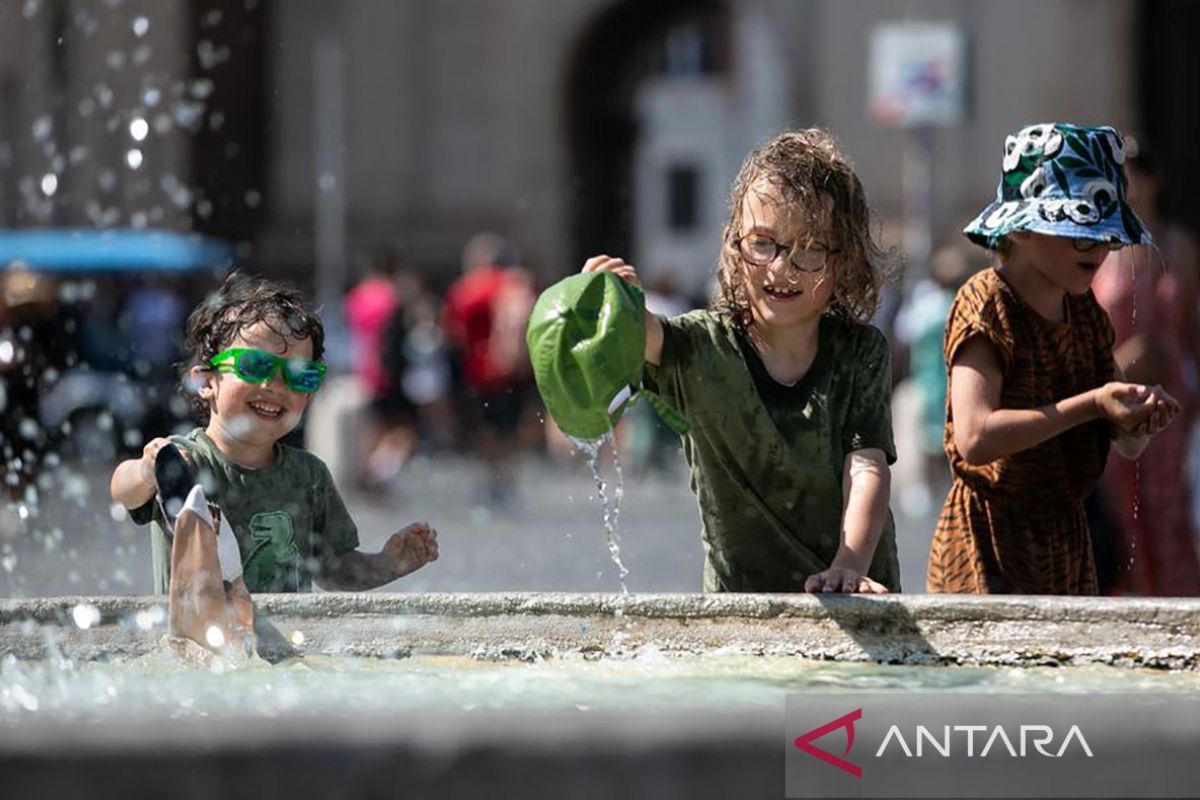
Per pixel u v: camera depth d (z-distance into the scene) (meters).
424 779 4.84
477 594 9.42
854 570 9.58
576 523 31.64
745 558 10.52
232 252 51.59
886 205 85.56
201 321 10.83
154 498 10.38
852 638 9.05
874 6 86.56
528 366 41.03
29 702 7.38
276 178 89.94
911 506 36.22
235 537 10.52
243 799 4.82
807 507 10.31
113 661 9.16
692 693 7.64
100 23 58.53
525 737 4.94
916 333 36.09
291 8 90.56
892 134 85.94
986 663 8.91
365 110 91.50
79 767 4.80
